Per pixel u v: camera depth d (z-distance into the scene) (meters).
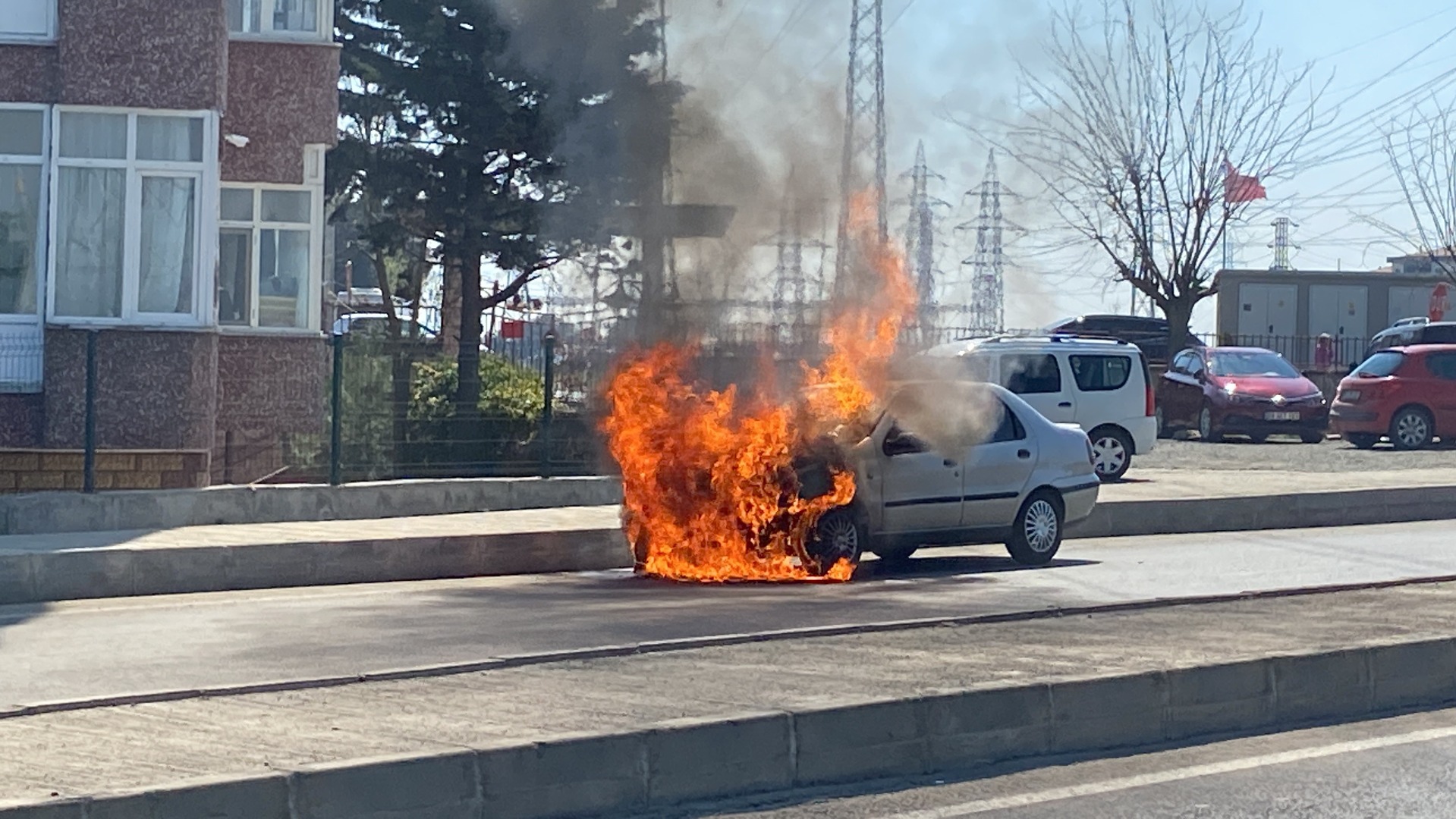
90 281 17.61
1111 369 21.14
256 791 5.48
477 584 13.05
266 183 19.98
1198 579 12.32
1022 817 6.02
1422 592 11.09
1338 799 6.34
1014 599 10.95
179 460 16.92
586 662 8.13
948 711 6.92
